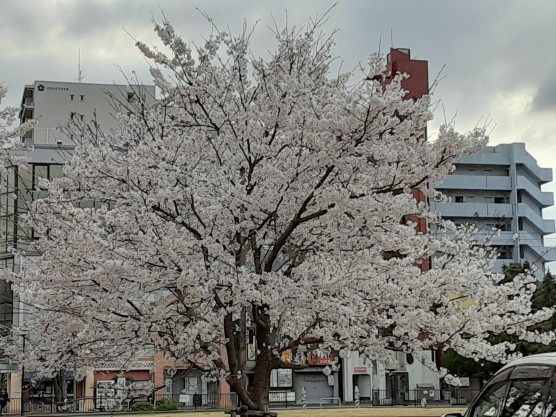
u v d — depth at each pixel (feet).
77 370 40.27
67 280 35.65
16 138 41.88
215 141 38.73
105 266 33.65
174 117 41.24
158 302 37.63
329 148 33.81
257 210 34.58
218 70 38.45
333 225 36.01
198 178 34.42
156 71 39.68
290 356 47.83
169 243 32.58
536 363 19.48
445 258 39.17
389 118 33.94
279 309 34.94
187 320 37.93
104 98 154.71
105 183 38.11
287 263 40.70
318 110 34.37
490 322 36.86
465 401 123.13
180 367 42.78
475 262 39.11
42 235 37.81
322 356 40.96
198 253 35.45
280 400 139.13
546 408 18.16
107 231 38.73
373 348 35.42
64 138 143.84
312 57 40.45
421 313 34.09
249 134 36.40
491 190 195.52
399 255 42.68
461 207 187.11
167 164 35.09
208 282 32.19
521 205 189.37
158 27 36.81
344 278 33.88
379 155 33.45
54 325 37.86
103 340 37.29
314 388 150.20
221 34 38.75
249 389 39.73
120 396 42.57
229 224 35.42
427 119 36.19
